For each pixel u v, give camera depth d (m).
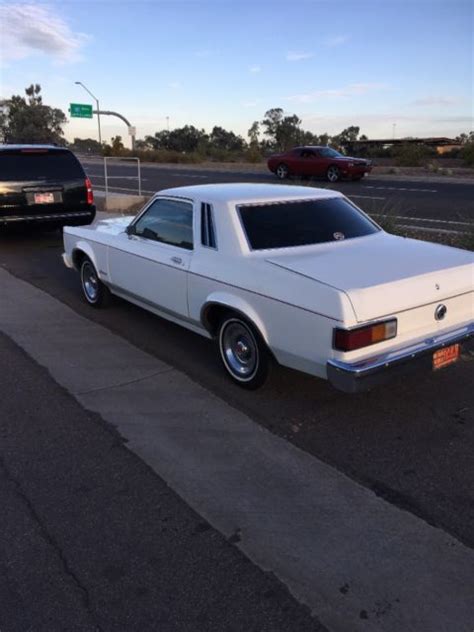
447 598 2.49
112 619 2.42
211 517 3.05
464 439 3.80
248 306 4.16
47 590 2.57
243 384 4.52
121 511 3.11
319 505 3.14
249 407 4.27
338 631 2.34
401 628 2.35
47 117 62.97
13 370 4.99
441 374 4.81
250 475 3.43
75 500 3.21
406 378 4.73
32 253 10.14
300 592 2.54
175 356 5.29
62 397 4.46
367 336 3.55
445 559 2.72
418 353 3.70
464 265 4.14
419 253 4.40
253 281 4.10
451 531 2.92
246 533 2.93
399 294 3.68
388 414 4.15
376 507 3.12
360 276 3.78
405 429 3.94
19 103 64.81
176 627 2.38
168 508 3.13
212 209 4.60
